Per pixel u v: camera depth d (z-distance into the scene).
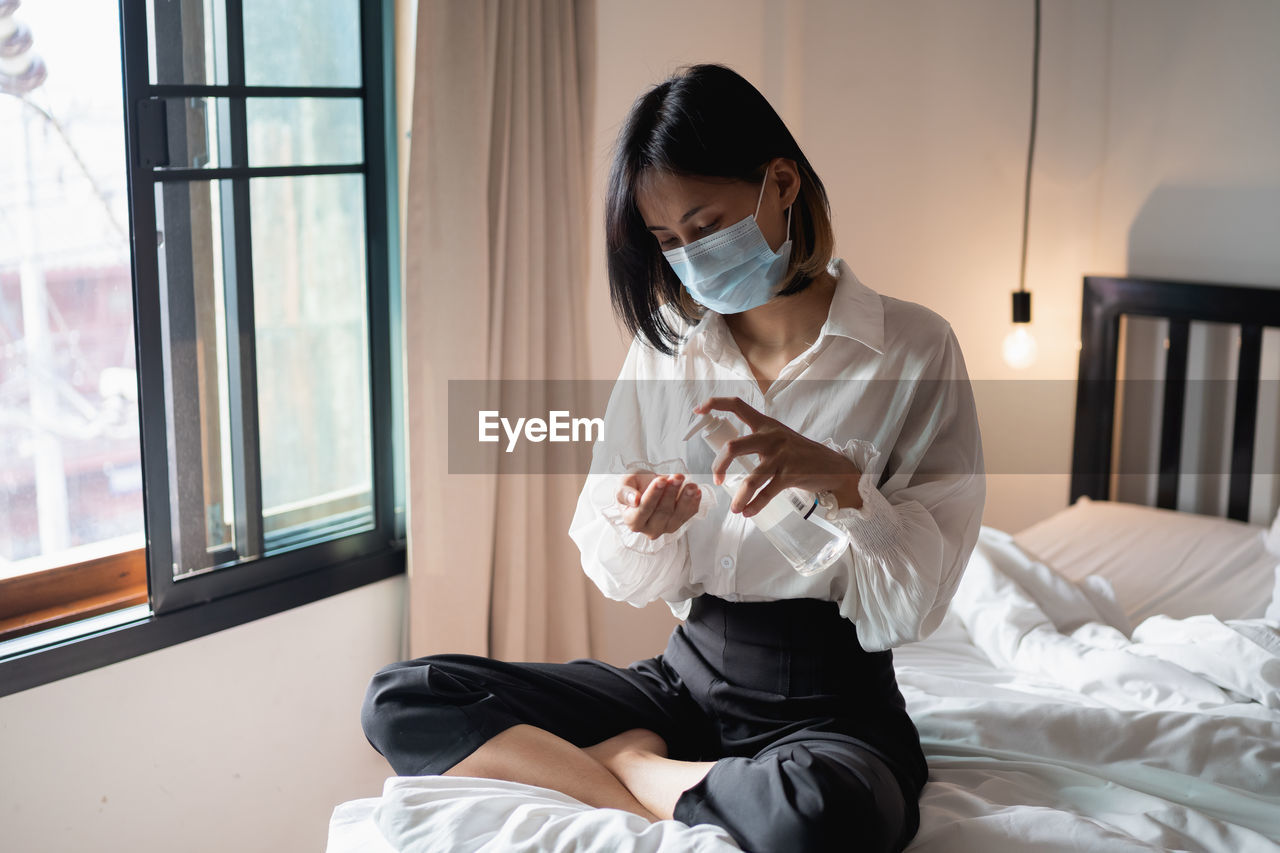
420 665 1.36
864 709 1.33
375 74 2.03
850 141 2.92
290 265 1.98
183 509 1.87
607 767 1.33
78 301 1.79
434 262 2.00
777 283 1.31
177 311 1.83
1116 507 2.72
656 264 1.37
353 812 1.32
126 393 1.87
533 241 2.12
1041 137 2.81
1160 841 1.21
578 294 2.20
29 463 1.77
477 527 2.11
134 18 1.69
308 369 2.03
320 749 2.06
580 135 2.16
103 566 1.85
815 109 2.90
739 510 1.15
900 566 1.22
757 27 2.77
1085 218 2.80
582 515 1.50
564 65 2.11
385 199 2.09
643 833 1.11
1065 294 2.87
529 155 2.09
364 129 2.04
